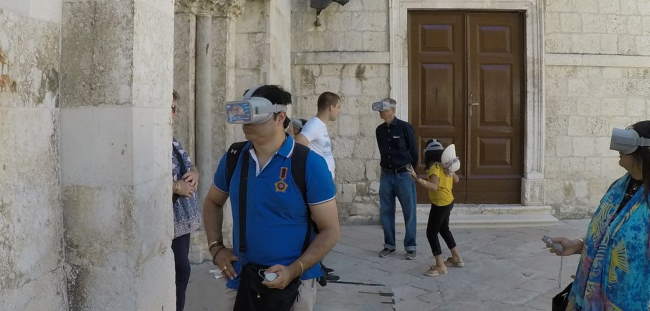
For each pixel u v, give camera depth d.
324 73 7.86
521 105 7.93
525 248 6.30
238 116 1.96
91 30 2.15
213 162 5.58
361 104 7.84
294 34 7.85
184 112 5.37
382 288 4.87
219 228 2.33
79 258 2.18
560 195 7.93
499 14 7.90
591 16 7.86
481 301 4.57
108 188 2.15
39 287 2.02
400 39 7.77
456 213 7.62
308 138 4.14
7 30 1.83
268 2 5.88
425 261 5.80
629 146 2.09
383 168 6.02
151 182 2.31
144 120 2.25
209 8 5.45
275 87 2.11
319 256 2.06
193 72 5.43
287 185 2.06
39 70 2.02
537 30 7.75
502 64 7.92
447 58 7.91
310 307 2.22
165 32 2.46
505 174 7.96
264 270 2.05
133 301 2.16
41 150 2.04
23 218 1.93
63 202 2.17
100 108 2.15
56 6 2.12
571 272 5.34
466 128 7.91
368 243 6.64
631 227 2.06
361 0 7.79
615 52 7.89
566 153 7.92
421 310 4.36
